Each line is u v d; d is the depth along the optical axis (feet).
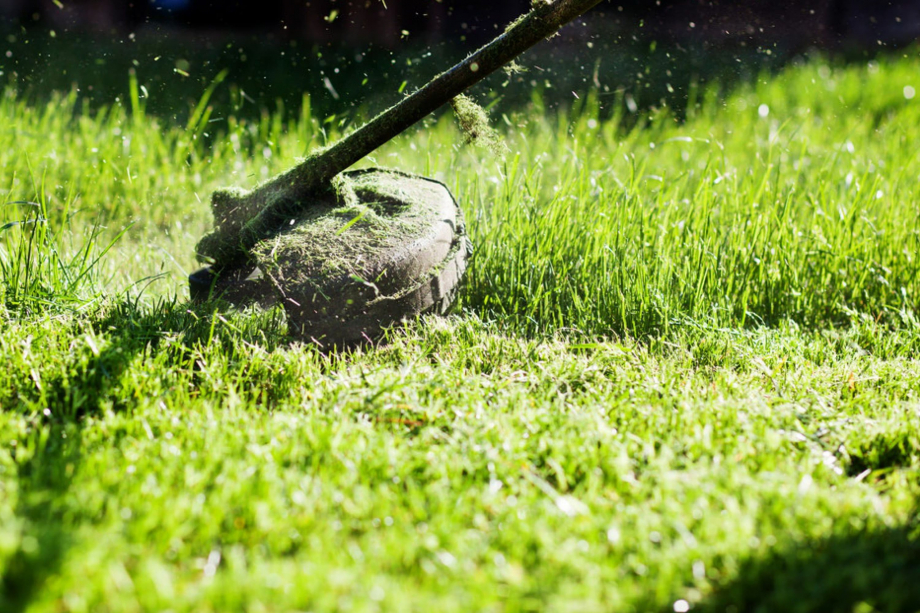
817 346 13.69
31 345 11.33
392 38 34.45
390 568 7.27
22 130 20.36
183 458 8.71
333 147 12.75
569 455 9.20
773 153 22.41
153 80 28.68
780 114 27.73
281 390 10.95
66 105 23.38
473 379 11.18
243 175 19.90
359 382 10.84
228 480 8.20
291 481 8.33
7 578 6.49
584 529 7.75
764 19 37.96
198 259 13.44
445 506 8.11
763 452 9.50
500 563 7.32
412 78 29.58
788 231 16.11
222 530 7.64
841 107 28.45
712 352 13.00
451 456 9.12
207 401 10.36
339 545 7.55
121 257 16.63
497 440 9.46
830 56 36.55
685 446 9.57
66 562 6.59
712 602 6.91
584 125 24.76
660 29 37.63
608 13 37.50
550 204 16.02
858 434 10.14
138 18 35.24
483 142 13.21
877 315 15.61
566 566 7.25
